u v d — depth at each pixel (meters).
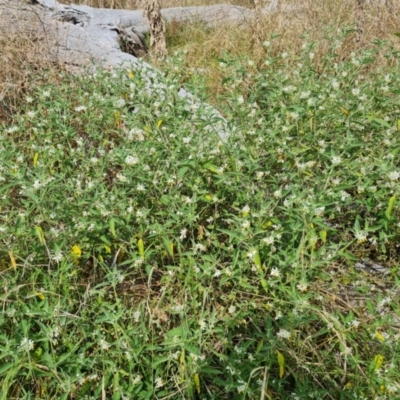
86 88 3.32
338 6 4.84
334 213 2.26
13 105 3.51
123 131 2.84
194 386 1.69
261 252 1.94
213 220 2.26
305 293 1.98
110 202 2.09
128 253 2.13
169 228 2.13
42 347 1.73
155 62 4.44
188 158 2.31
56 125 2.79
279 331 1.78
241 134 2.62
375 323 1.76
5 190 2.32
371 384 1.62
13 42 3.76
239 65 3.02
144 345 1.69
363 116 2.49
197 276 1.92
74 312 1.96
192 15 6.16
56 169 2.59
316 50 4.16
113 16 6.04
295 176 2.29
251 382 1.62
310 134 2.44
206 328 1.74
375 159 2.23
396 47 4.30
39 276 2.01
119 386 1.62
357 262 2.25
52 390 1.68
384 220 2.11
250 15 5.57
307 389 1.62
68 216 2.15
